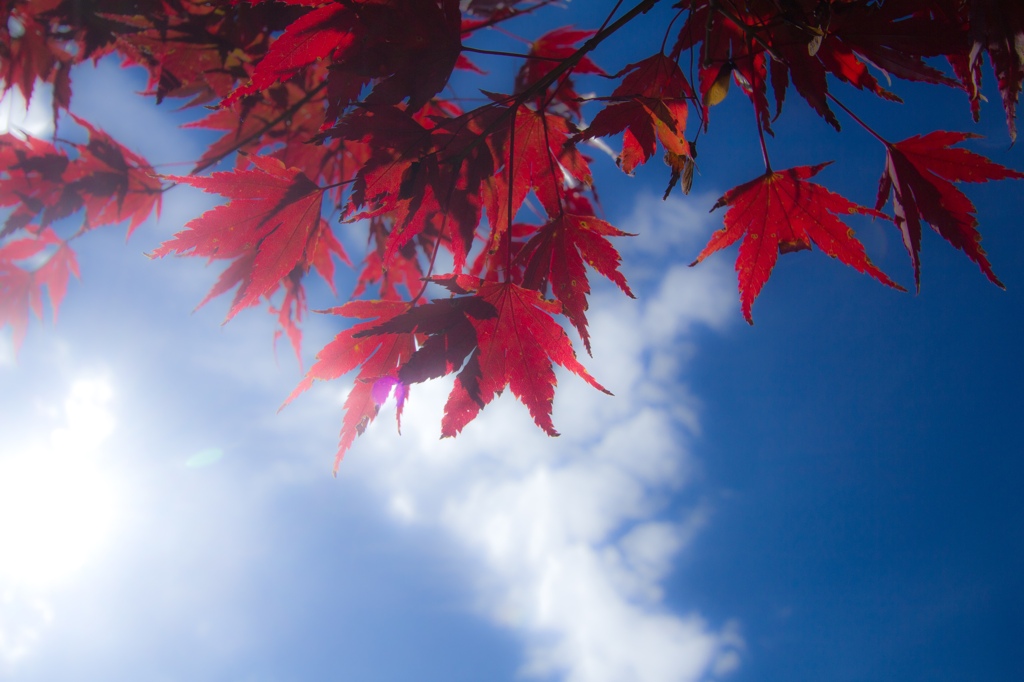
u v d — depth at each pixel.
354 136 0.29
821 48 0.29
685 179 0.29
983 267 0.28
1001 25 0.25
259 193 0.30
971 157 0.28
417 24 0.28
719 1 0.29
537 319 0.30
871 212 0.29
